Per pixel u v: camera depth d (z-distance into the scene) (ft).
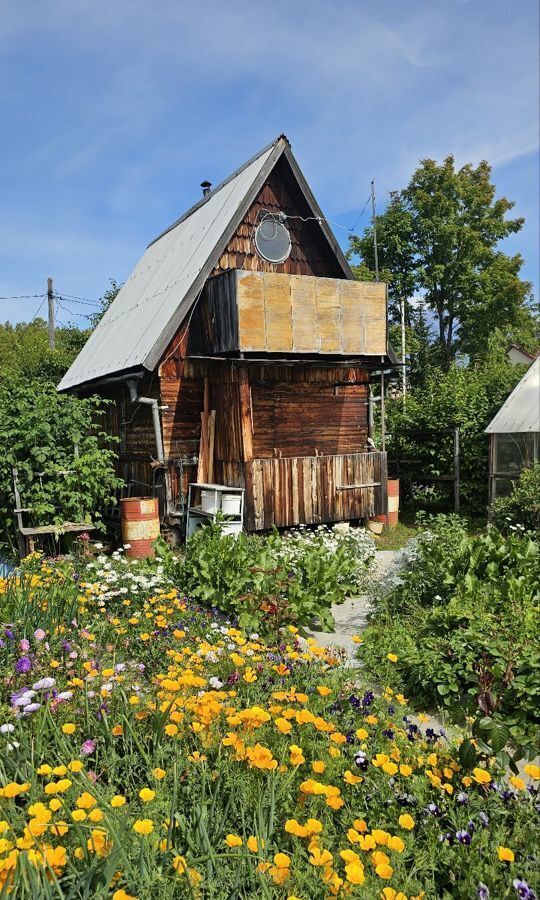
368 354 36.78
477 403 44.01
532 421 38.42
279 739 9.21
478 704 12.17
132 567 21.25
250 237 38.24
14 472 27.91
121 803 7.16
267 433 37.55
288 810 7.90
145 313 41.45
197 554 20.30
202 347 36.50
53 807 7.06
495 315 97.04
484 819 7.97
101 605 16.88
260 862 6.70
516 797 8.63
